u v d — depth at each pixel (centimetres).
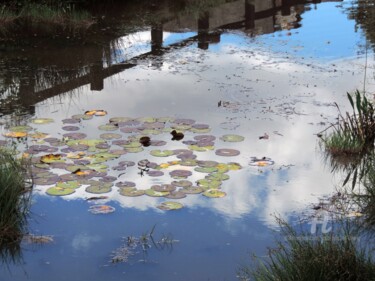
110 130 637
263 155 597
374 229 470
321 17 1218
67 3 1208
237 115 695
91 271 423
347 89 784
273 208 505
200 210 500
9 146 595
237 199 518
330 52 958
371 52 954
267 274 400
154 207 504
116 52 949
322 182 549
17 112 697
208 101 739
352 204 510
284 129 658
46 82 806
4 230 464
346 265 396
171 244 455
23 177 526
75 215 492
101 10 1232
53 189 524
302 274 389
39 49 958
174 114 694
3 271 425
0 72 841
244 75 840
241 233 469
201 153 595
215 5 1288
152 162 570
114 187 530
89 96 755
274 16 1230
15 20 1103
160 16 1198
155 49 971
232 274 418
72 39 1018
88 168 556
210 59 918
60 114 693
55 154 575
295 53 953
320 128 662
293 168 573
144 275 418
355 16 1223
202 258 438
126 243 456
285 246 447
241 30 1109
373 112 632
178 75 839
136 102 734
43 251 447
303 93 768
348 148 604
